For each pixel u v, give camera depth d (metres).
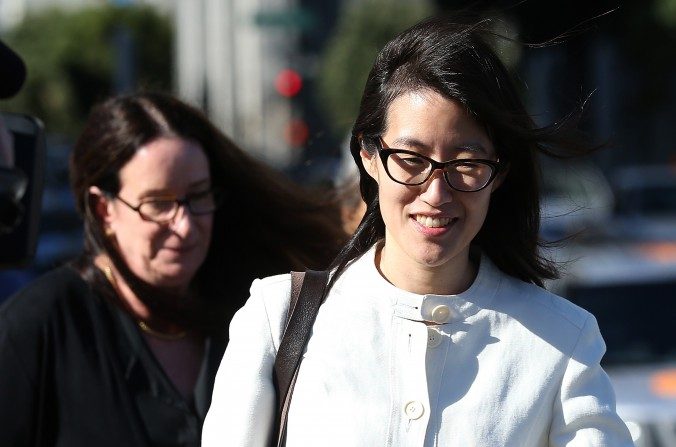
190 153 8.65
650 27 58.34
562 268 6.51
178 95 9.39
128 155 8.57
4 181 7.02
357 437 5.68
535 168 6.16
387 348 5.87
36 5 89.69
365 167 6.14
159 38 81.44
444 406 5.75
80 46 84.00
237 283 9.34
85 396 8.10
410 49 5.80
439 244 5.73
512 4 7.14
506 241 6.28
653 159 76.88
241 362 6.09
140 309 8.55
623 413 14.18
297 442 5.78
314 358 5.92
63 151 31.88
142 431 8.09
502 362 5.85
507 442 5.70
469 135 5.65
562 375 5.86
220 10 65.12
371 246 6.36
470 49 5.73
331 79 75.19
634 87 65.38
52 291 8.34
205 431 6.08
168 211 8.57
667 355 15.92
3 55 7.19
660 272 17.03
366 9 75.94
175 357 8.60
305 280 6.21
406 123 5.66
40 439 8.12
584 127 6.72
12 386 8.02
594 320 6.06
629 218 23.92
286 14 51.81
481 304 5.96
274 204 9.31
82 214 8.83
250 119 69.06
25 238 7.71
